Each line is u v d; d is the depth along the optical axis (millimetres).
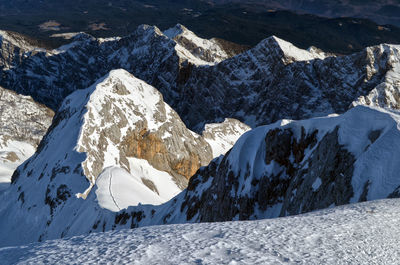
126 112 163125
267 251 11344
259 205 41594
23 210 127250
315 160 36000
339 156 32094
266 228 13875
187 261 10164
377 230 14500
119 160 147375
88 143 140375
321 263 10828
